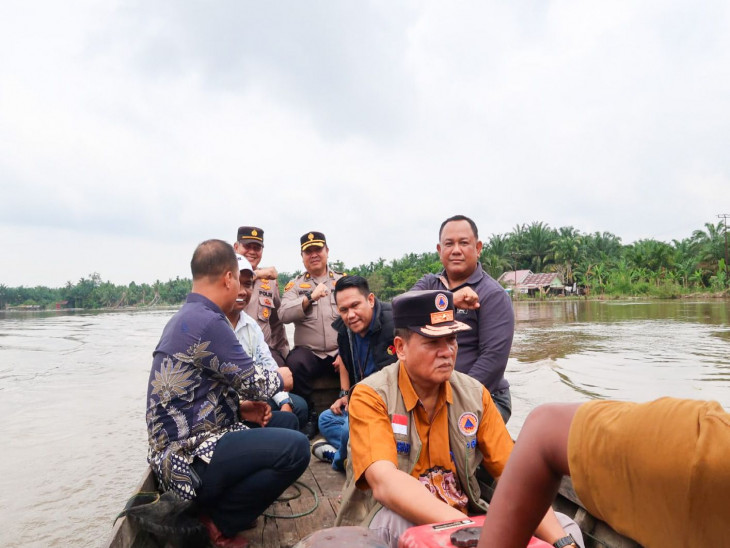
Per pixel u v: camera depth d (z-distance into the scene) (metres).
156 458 2.65
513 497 0.90
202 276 2.85
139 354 18.73
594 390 10.28
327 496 3.38
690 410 0.69
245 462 2.62
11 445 7.51
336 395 5.29
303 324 5.26
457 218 3.79
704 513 0.64
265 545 2.76
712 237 66.31
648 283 60.22
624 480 0.72
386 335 3.84
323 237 5.44
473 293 3.35
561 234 87.81
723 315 29.20
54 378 13.39
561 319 29.33
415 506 1.73
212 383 2.75
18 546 4.64
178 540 2.43
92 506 5.48
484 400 2.26
